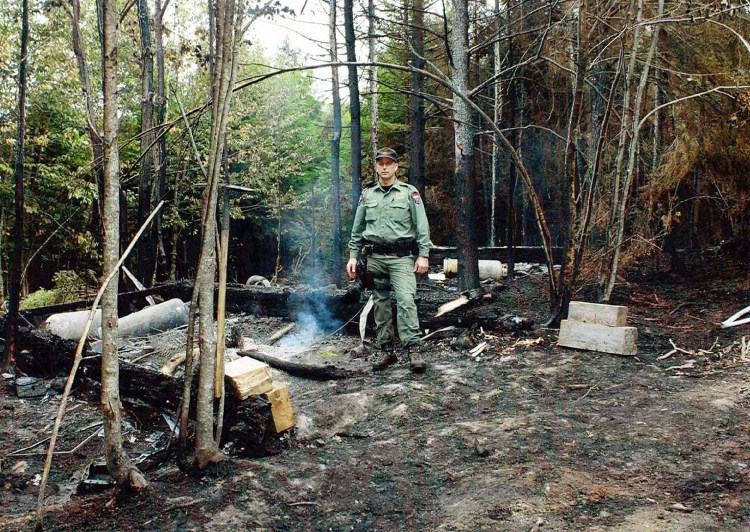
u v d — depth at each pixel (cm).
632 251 699
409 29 1040
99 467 269
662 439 286
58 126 1257
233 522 220
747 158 675
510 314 570
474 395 380
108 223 230
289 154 1800
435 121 1752
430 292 797
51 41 1009
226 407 295
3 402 398
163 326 644
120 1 884
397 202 444
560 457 271
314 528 221
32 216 1159
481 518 217
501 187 1566
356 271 459
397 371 443
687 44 654
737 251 795
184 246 1431
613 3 566
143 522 219
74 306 635
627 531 200
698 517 208
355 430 336
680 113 684
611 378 398
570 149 524
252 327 654
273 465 269
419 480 261
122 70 1034
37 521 198
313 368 442
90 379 422
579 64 501
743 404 328
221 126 246
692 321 541
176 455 282
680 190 768
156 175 876
